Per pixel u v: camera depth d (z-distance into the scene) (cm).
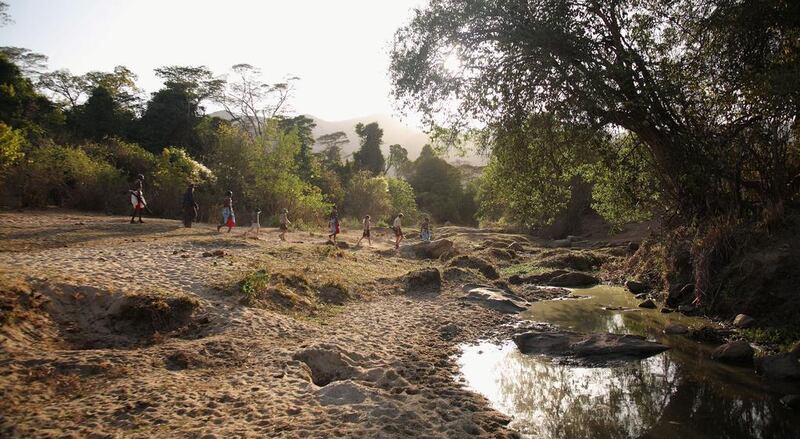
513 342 949
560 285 1688
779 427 558
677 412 608
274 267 1298
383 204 5012
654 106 1123
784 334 881
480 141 1302
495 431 545
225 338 758
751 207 1137
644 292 1479
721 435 544
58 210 2264
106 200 2470
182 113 4728
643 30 1204
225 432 470
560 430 558
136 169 2936
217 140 3672
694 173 1114
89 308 803
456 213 6969
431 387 682
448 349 887
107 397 531
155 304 820
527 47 1127
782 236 1026
